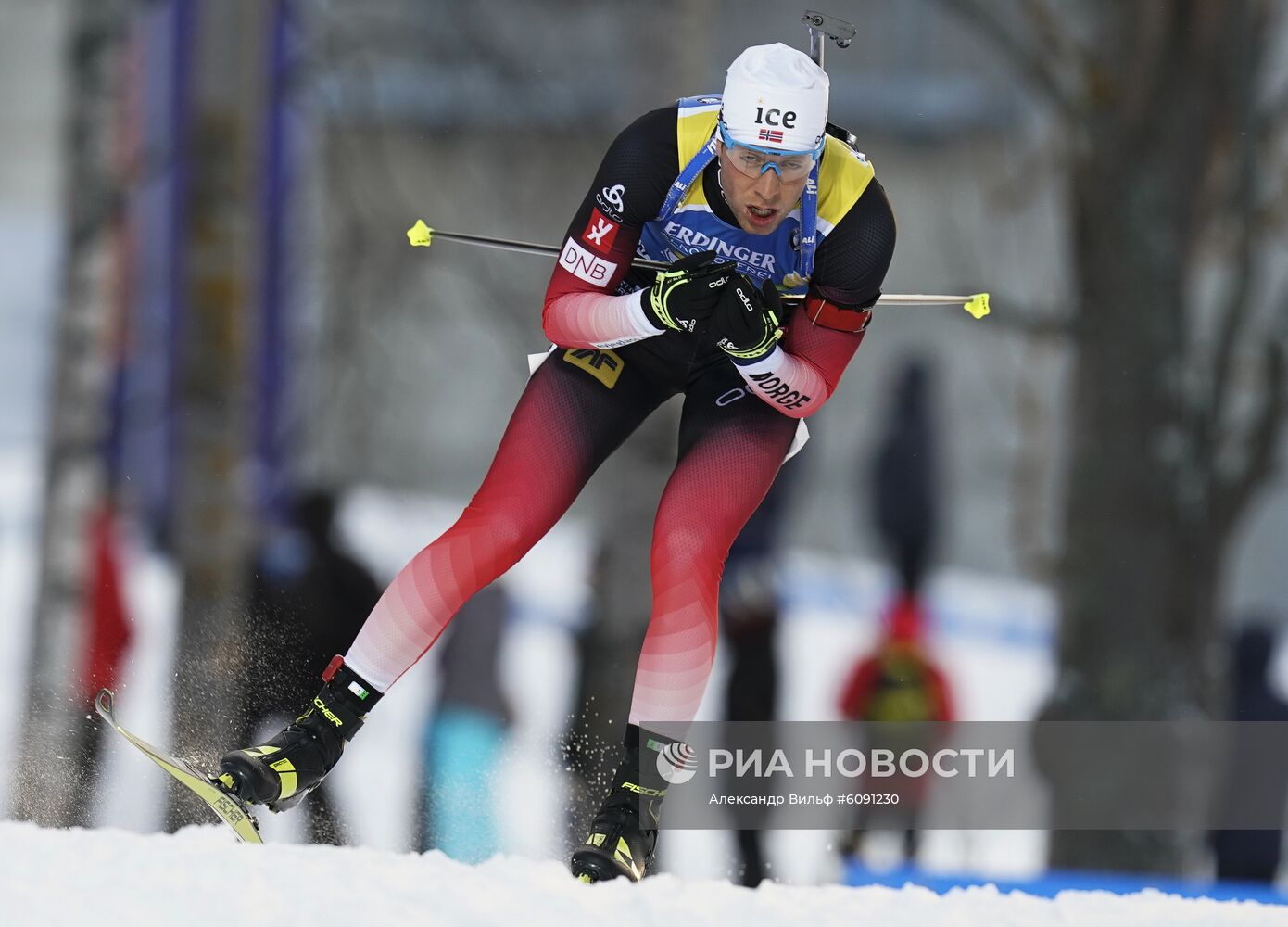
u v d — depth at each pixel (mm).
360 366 40281
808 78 11938
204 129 28859
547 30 39500
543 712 31891
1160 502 28016
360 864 11477
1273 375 28531
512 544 12844
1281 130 28656
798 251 12641
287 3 32188
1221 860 27359
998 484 53375
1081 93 27984
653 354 13555
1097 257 28094
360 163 37188
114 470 33062
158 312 32656
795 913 11344
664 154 12422
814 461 54406
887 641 27781
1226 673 29109
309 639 21656
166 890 10539
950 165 52750
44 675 28344
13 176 78812
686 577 12578
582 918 10562
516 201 38469
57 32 78000
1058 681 28562
